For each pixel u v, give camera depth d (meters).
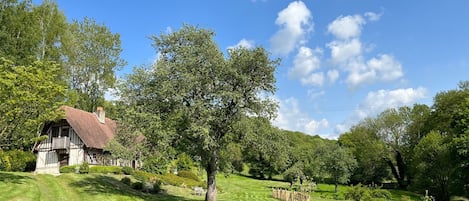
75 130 40.19
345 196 43.03
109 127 47.34
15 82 20.72
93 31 52.06
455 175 44.91
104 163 42.47
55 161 41.88
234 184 54.44
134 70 24.56
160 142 22.23
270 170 70.50
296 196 33.47
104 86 53.09
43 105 22.08
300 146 79.56
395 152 69.12
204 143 22.27
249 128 23.45
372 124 71.62
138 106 23.80
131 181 32.16
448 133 55.47
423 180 51.19
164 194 30.28
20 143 23.78
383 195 42.25
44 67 24.19
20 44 36.34
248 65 23.48
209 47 23.78
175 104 23.25
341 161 54.25
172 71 23.36
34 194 20.72
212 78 23.48
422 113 66.12
